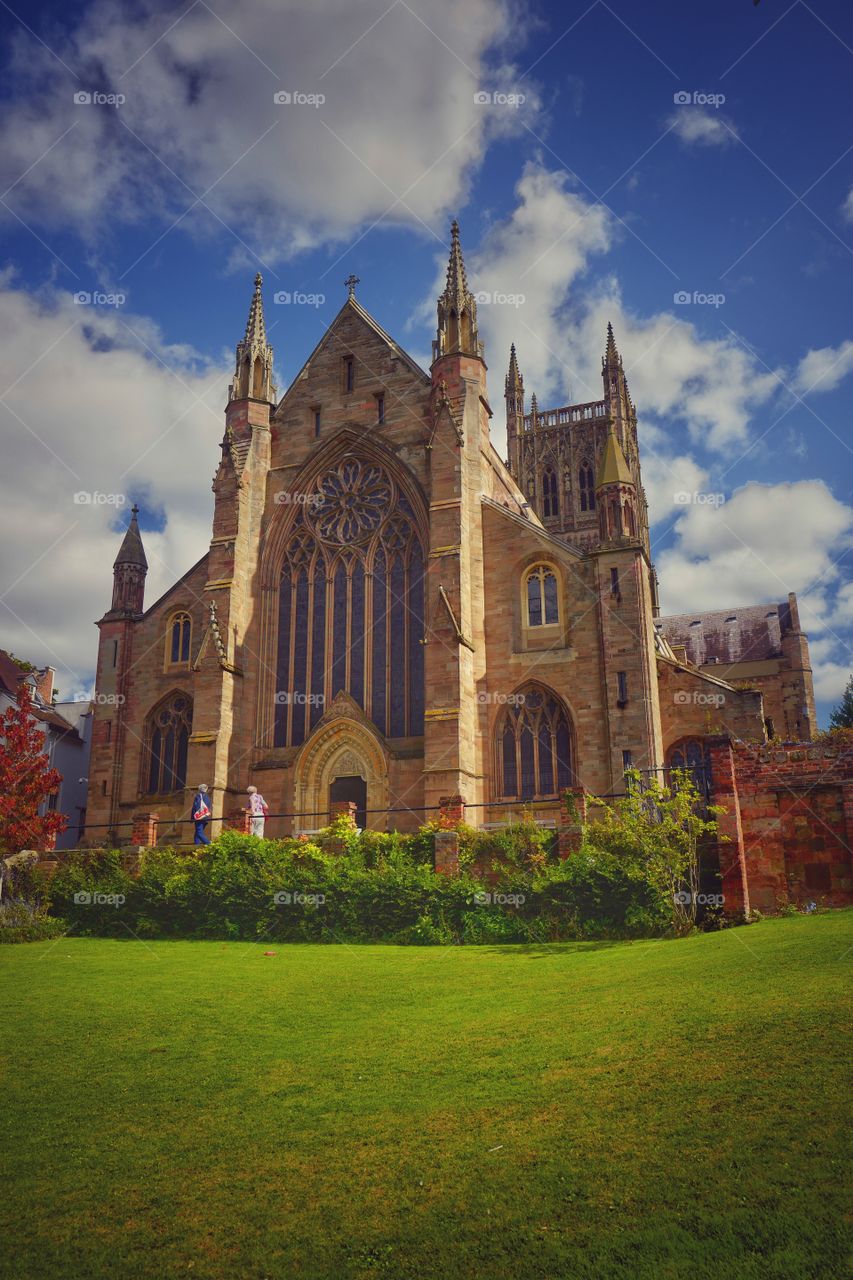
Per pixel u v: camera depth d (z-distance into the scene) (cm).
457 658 4709
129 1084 1573
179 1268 1002
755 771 2875
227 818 4188
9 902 3709
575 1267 950
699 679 5028
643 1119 1241
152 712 5706
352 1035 1823
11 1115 1441
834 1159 1073
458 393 5347
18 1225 1104
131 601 5981
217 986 2388
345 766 5084
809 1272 901
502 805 4172
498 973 2416
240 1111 1424
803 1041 1411
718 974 1922
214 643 5184
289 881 3544
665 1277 918
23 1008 2139
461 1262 980
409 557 5316
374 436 5528
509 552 5119
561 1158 1166
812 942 2092
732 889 2756
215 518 5528
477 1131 1273
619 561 4838
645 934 2925
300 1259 1007
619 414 11694
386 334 5744
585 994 1978
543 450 11825
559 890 3119
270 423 5841
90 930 3759
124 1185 1195
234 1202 1136
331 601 5459
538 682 4878
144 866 3900
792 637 9606
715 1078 1332
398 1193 1127
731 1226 981
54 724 7294
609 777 4600
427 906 3319
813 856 2772
